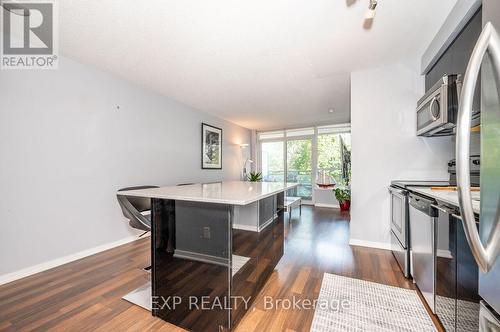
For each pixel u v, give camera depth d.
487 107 0.63
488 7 0.70
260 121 5.67
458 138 0.61
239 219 1.51
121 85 2.90
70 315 1.47
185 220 1.44
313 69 2.69
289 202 4.24
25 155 2.02
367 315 1.46
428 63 2.17
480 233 0.64
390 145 2.60
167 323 1.40
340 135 5.71
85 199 2.47
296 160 6.35
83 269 2.15
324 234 3.26
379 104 2.64
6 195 1.91
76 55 2.30
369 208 2.70
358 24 1.82
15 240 1.95
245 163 6.36
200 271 1.38
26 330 1.34
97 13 1.69
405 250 1.92
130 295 1.70
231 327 1.32
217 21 1.79
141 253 2.55
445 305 1.26
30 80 2.06
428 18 1.74
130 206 1.88
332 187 5.50
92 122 2.55
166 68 2.63
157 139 3.46
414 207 1.71
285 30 1.91
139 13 1.69
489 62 0.62
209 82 3.08
